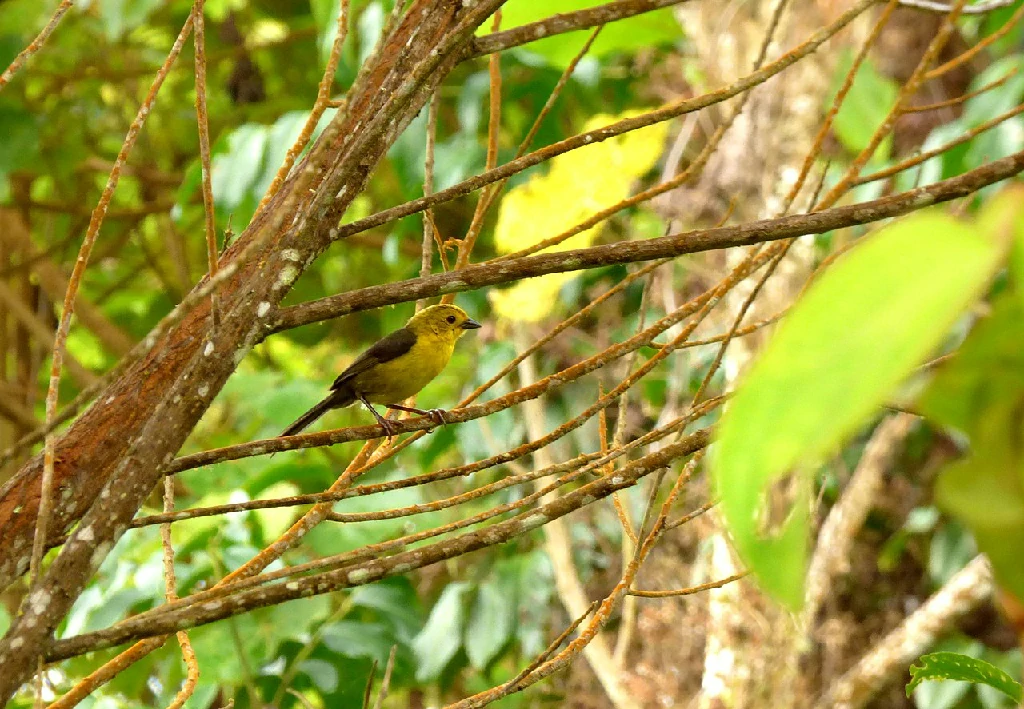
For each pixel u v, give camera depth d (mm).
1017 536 1637
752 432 1451
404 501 10734
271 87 22250
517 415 14656
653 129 9367
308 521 5438
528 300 10297
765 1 13312
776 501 5707
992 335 1634
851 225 4855
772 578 1605
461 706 5344
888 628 12648
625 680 11750
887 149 11547
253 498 10445
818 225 4840
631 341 5750
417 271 18047
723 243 4938
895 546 12633
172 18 21328
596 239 14203
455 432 14281
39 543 4406
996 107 11062
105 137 20828
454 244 6730
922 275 1436
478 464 5523
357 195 5359
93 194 22047
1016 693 5488
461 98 14711
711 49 13656
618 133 5465
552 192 9414
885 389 1395
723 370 12273
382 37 4621
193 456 5023
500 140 18812
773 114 12883
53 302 18812
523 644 13812
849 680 11211
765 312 11617
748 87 5570
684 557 12336
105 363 21516
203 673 9586
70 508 4977
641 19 10664
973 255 1433
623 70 16438
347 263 20938
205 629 9859
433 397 14977
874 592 12844
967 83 14211
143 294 22031
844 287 1452
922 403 1683
